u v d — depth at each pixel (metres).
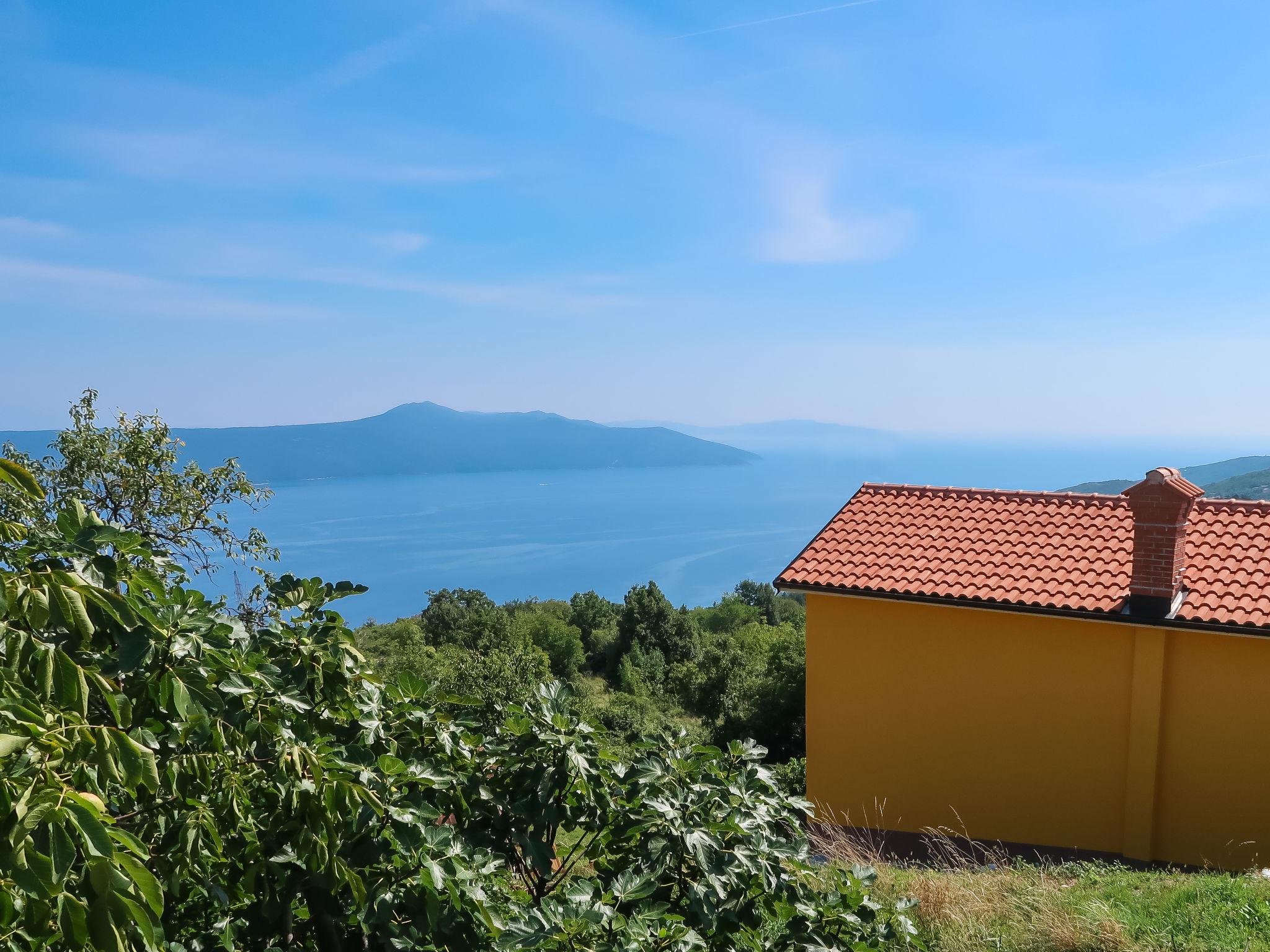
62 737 2.21
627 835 4.14
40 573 2.46
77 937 1.98
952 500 13.70
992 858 10.78
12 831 1.95
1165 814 11.10
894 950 4.62
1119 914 6.98
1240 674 10.67
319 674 3.94
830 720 12.77
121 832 2.12
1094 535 12.33
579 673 71.44
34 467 15.63
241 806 3.26
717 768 4.54
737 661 36.94
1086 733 11.47
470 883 3.44
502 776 4.38
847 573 12.53
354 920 3.67
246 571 16.02
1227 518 11.98
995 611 11.74
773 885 3.89
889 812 12.48
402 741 4.19
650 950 3.27
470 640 65.62
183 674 2.90
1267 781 10.57
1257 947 6.27
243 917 3.76
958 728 12.11
